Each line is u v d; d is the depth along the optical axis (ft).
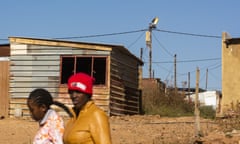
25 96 89.71
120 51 94.38
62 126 19.94
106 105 89.15
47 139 19.74
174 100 129.70
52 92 88.99
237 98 90.84
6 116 89.86
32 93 20.07
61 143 19.65
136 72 107.04
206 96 180.96
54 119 19.95
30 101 19.98
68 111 19.53
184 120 84.28
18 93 90.02
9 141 57.72
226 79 92.32
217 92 181.16
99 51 89.10
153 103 125.18
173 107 125.39
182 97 131.75
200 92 200.03
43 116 20.04
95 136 17.80
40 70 89.81
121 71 95.86
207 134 56.95
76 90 18.21
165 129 68.28
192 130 66.39
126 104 99.09
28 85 89.86
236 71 91.45
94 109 18.19
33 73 89.92
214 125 69.21
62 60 91.04
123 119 84.89
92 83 18.58
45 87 89.30
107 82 89.20
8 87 90.68
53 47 89.61
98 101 89.30
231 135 53.57
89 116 18.02
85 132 17.89
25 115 89.15
